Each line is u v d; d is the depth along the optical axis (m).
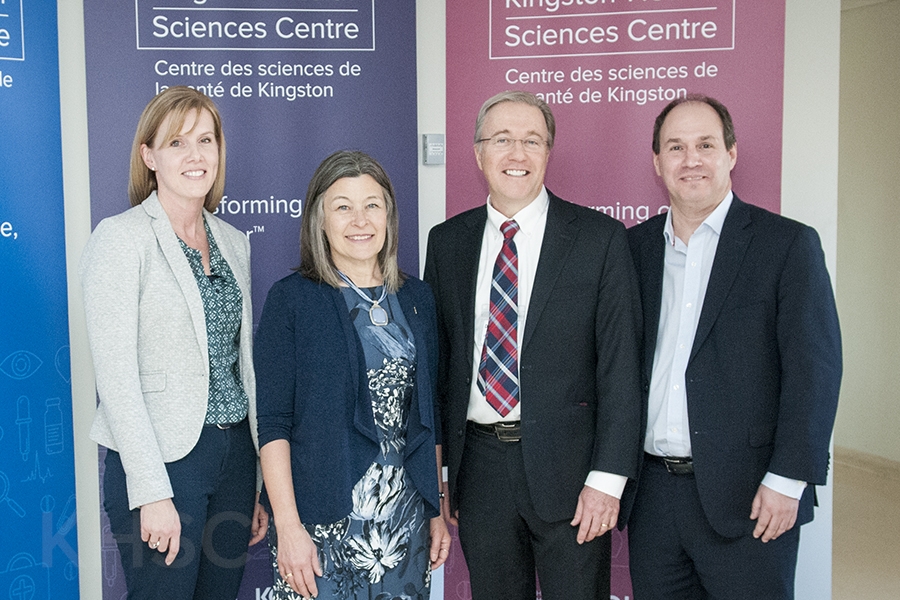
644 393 2.20
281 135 2.92
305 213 2.06
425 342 2.11
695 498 2.14
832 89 2.94
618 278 2.14
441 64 3.06
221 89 2.89
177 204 2.19
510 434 2.18
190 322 2.11
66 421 2.87
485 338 2.22
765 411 2.08
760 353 2.08
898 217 5.05
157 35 2.85
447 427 2.29
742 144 2.82
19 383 2.76
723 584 2.12
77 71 2.94
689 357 2.14
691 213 2.21
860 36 5.22
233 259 2.30
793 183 2.98
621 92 2.89
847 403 5.49
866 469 5.29
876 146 5.17
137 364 2.05
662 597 2.23
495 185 2.23
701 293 2.18
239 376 2.26
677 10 2.84
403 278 2.18
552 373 2.14
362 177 2.02
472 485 2.25
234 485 2.20
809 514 2.12
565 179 2.93
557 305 2.15
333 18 2.90
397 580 2.02
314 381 1.97
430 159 3.06
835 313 2.06
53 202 2.78
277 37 2.90
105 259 2.05
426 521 2.10
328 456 1.95
